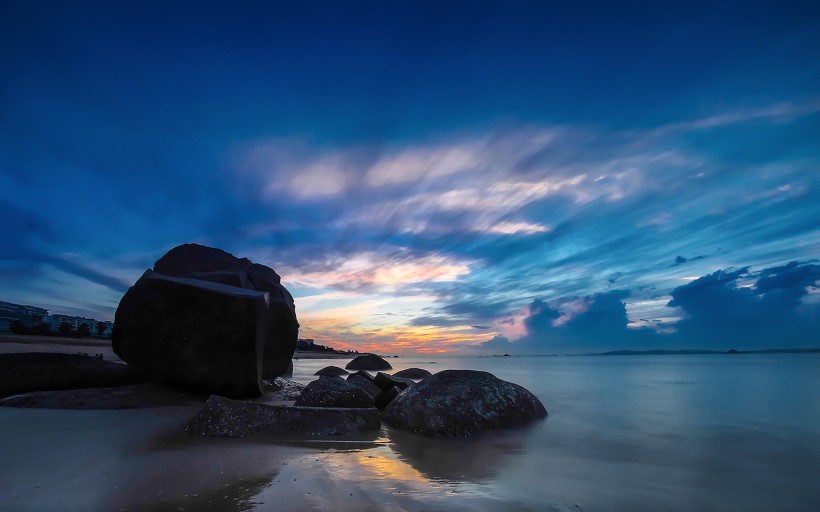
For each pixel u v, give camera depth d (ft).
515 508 10.80
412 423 20.52
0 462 13.83
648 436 19.85
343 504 10.59
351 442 17.88
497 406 22.18
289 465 13.98
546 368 84.17
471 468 14.56
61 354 29.99
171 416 22.44
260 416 18.84
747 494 12.27
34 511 10.00
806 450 17.24
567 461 15.66
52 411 23.00
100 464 13.74
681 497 12.01
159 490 11.41
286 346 41.06
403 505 10.68
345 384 27.53
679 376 56.54
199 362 27.84
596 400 32.40
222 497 10.94
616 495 12.01
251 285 39.11
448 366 100.73
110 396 25.63
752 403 29.96
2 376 27.17
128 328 28.43
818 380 48.47
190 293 27.68
